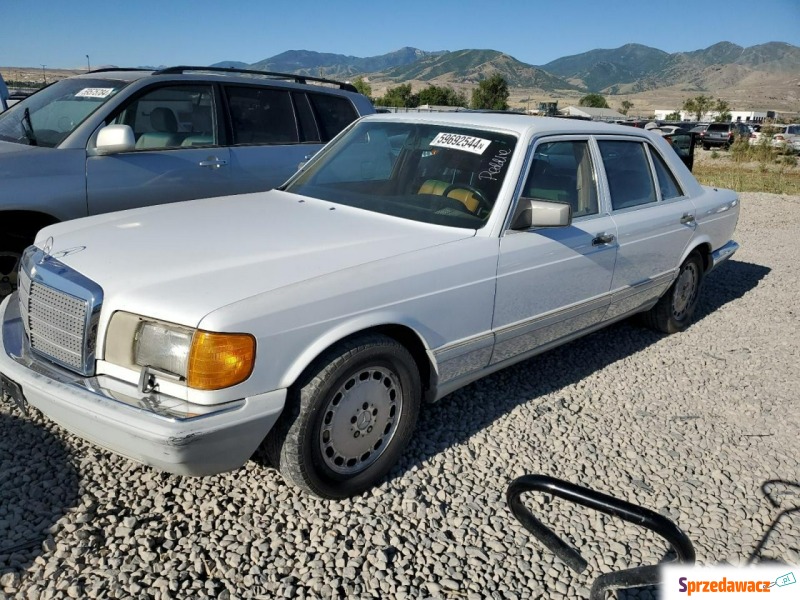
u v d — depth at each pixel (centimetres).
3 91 830
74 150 489
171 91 557
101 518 285
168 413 248
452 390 361
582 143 433
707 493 338
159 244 314
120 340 267
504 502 317
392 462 327
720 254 594
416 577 266
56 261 302
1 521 278
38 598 242
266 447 300
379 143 432
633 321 592
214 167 567
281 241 324
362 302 294
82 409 256
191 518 290
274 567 265
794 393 462
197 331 252
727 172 2180
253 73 637
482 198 368
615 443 380
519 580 270
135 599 244
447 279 329
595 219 431
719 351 536
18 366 287
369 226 356
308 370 284
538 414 406
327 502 307
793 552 298
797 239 1023
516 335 379
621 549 291
